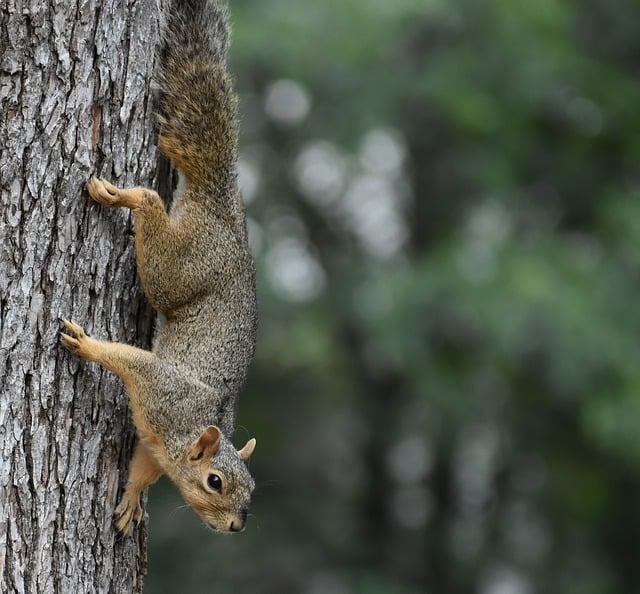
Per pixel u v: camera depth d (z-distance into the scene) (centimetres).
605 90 1738
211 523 694
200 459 678
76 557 621
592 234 1764
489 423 1712
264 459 1809
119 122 640
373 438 1864
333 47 1516
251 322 705
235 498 694
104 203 631
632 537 1834
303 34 1499
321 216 1819
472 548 1853
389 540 1912
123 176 644
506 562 1828
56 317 617
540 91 1680
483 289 1525
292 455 1855
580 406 1639
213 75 685
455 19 1639
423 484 1986
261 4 1521
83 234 627
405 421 1823
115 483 646
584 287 1555
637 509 1814
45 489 611
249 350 705
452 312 1552
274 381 1761
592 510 1770
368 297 1584
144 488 671
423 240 1842
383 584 1747
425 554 1888
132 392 646
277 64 1527
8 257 605
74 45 619
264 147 1720
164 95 671
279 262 1709
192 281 676
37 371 611
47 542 611
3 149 605
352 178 1788
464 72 1645
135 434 664
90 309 633
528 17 1652
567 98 1762
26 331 608
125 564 654
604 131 1794
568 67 1681
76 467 623
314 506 1823
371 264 1717
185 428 669
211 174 686
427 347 1590
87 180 627
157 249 658
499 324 1496
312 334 1622
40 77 611
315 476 1872
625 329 1552
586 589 1753
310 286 1769
